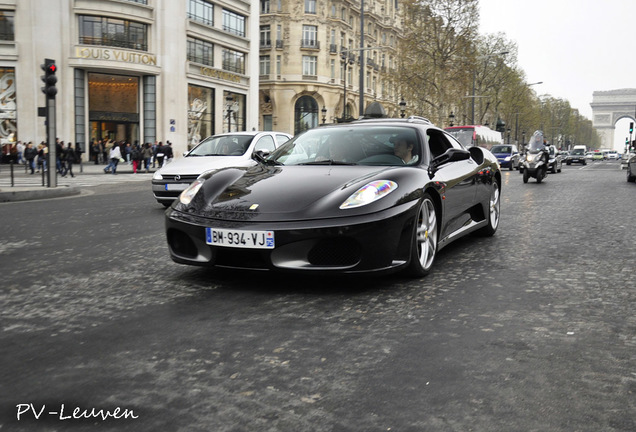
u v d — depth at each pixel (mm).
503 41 61844
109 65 33594
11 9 32406
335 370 2645
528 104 79688
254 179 4535
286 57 56812
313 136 5402
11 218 9109
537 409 2244
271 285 4273
